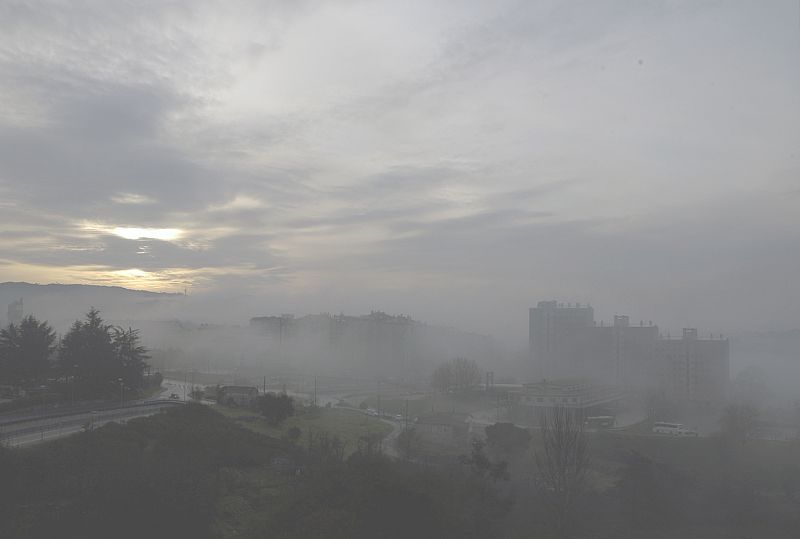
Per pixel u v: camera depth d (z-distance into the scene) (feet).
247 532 175.63
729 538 221.05
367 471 196.75
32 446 201.98
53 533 155.74
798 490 276.21
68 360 362.33
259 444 261.03
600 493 254.06
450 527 185.06
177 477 185.98
